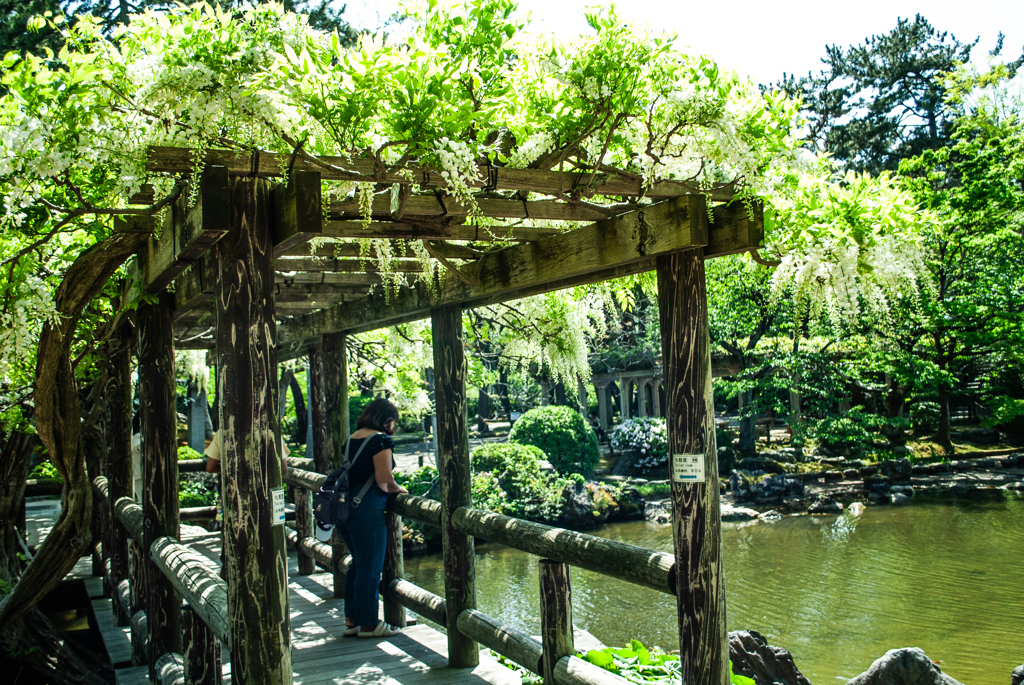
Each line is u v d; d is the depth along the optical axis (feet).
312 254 10.93
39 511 32.40
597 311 17.25
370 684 11.68
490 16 7.75
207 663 9.61
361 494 13.78
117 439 16.79
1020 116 56.70
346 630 14.11
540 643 10.83
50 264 12.87
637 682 10.55
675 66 8.35
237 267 7.74
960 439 71.41
